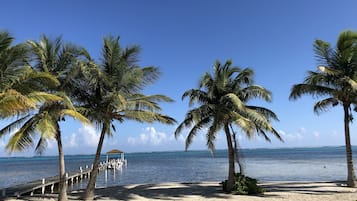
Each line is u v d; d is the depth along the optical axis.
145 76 15.26
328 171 38.25
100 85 14.62
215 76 17.16
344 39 17.02
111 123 15.30
